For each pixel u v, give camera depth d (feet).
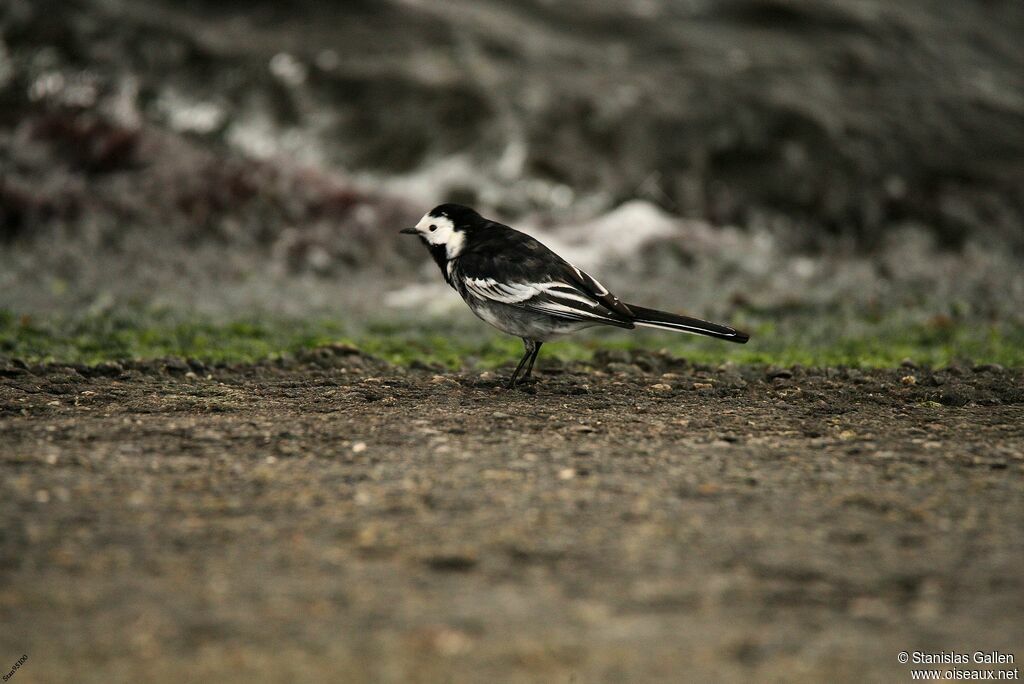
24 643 18.42
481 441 30.60
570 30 108.27
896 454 29.60
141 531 23.20
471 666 17.80
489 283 36.37
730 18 114.21
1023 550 22.50
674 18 112.68
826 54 108.06
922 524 24.00
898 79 105.29
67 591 20.31
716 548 22.45
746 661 18.02
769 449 30.14
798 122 94.02
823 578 21.07
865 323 53.62
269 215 73.51
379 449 29.60
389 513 24.43
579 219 83.20
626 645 18.49
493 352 47.67
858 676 17.58
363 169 87.51
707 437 31.45
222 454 29.09
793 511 24.73
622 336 52.85
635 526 23.66
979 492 26.27
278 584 20.68
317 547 22.43
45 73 87.35
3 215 70.74
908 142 94.48
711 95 96.37
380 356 45.14
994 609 19.89
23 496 25.20
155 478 26.84
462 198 85.51
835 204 89.04
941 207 88.22
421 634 18.80
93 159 77.51
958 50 113.60
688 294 62.59
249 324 51.96
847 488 26.50
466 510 24.59
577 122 91.50
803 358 45.91
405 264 70.38
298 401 35.81
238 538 22.89
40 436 30.55
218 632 18.83
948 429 32.60
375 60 94.63
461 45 99.40
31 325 48.47
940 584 20.88
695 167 90.17
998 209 87.76
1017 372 41.22
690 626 19.16
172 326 50.57
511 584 20.75
